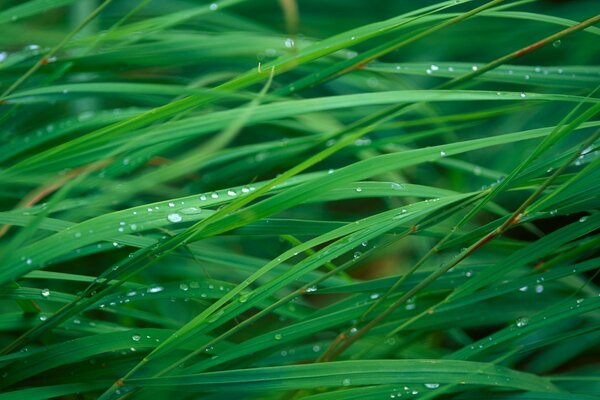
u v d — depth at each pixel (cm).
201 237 57
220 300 56
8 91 59
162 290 59
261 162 66
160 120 63
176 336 56
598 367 66
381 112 63
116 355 59
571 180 56
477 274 59
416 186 59
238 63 70
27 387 58
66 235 56
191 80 70
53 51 59
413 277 60
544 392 58
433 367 57
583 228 59
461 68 64
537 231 67
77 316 60
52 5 62
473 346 59
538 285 62
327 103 58
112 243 59
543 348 66
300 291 57
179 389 56
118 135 59
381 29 59
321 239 57
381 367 57
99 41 61
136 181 58
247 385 56
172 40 63
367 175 57
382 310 60
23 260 55
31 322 59
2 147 63
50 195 64
